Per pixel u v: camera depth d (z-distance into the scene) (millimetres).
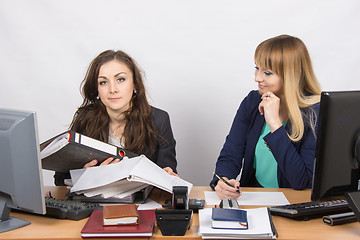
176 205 1456
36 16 2977
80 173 1676
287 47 1972
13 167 1430
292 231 1394
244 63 3014
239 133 2209
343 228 1423
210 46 3004
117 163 1629
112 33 3000
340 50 2953
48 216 1543
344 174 1434
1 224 1446
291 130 2047
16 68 3043
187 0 2945
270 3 2934
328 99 1361
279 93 2049
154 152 2172
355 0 2883
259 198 1754
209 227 1360
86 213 1530
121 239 1347
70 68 3039
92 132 2135
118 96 2045
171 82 3057
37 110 3092
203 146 3135
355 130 1403
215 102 3076
